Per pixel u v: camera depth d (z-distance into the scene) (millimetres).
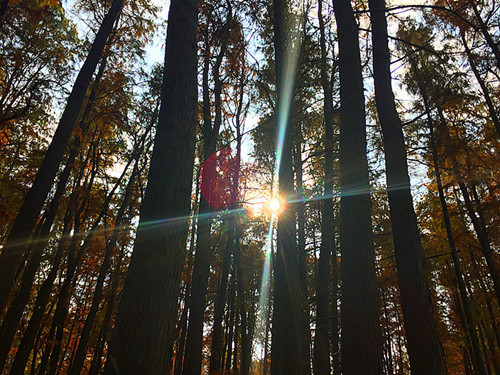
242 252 18703
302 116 10266
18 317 7652
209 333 22781
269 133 11734
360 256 4492
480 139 12188
